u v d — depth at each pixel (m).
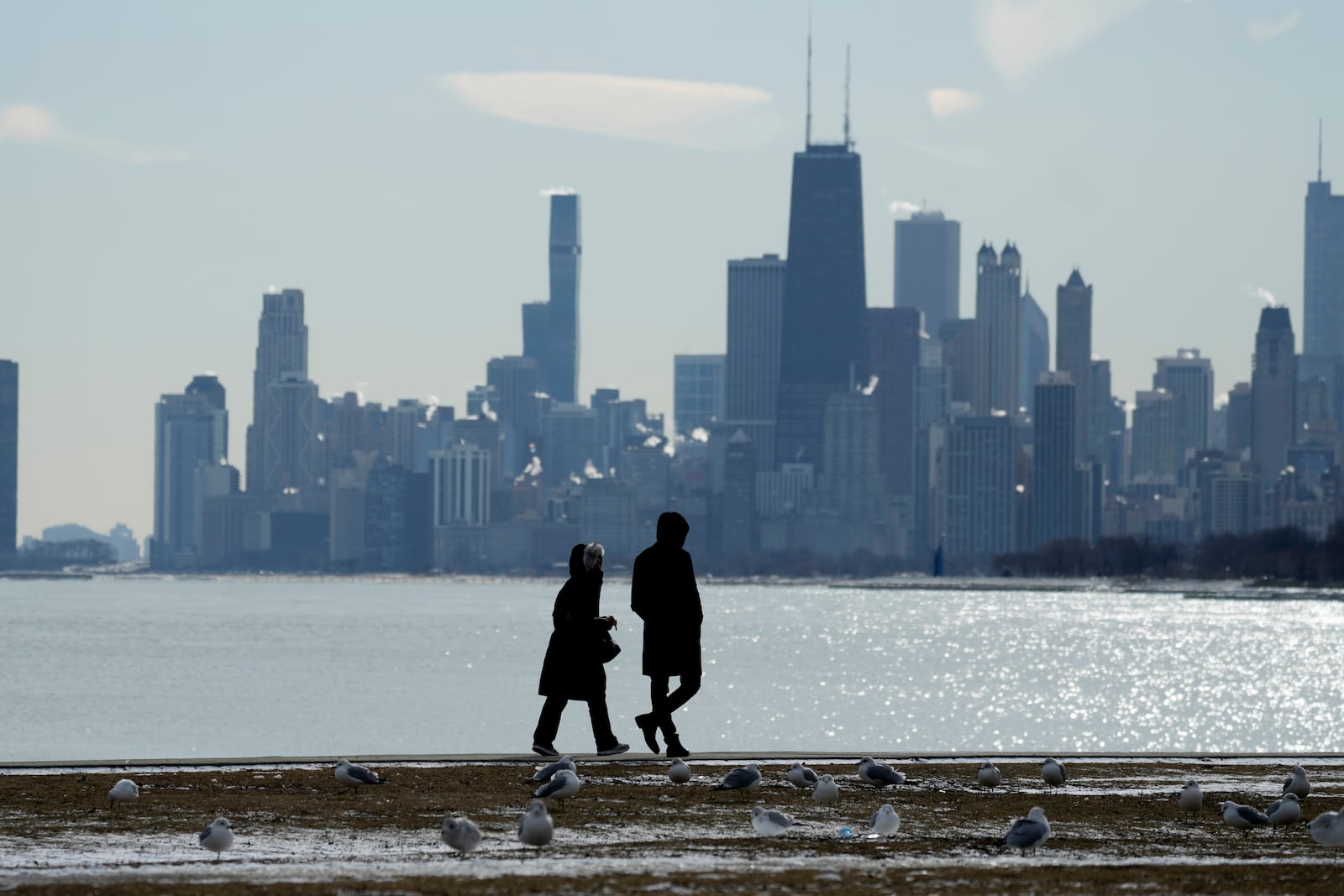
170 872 46.91
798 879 45.66
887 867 47.91
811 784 66.38
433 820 57.56
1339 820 50.94
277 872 46.84
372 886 44.03
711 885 44.66
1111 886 44.88
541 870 47.25
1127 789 67.94
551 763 65.75
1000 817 59.03
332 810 59.56
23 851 51.03
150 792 64.00
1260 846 52.88
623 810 59.97
